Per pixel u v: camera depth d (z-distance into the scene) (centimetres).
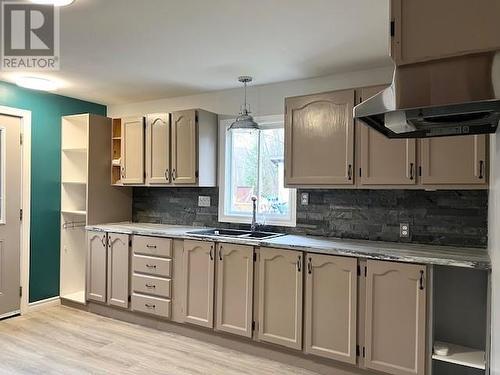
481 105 128
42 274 417
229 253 320
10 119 386
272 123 377
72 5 215
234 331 316
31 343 326
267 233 360
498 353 159
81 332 354
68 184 443
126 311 388
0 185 378
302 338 286
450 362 248
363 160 289
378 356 257
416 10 112
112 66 325
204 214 415
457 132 174
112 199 445
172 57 302
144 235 371
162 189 447
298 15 227
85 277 414
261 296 304
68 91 412
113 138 443
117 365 288
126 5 215
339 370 278
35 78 362
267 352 308
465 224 282
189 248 343
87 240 412
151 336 349
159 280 361
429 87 113
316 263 280
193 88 396
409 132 177
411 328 245
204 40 267
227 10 221
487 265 222
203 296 334
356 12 222
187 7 218
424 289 240
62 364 288
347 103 296
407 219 304
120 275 386
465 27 107
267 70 333
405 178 273
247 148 395
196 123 382
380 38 261
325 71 334
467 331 274
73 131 441
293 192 358
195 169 382
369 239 319
